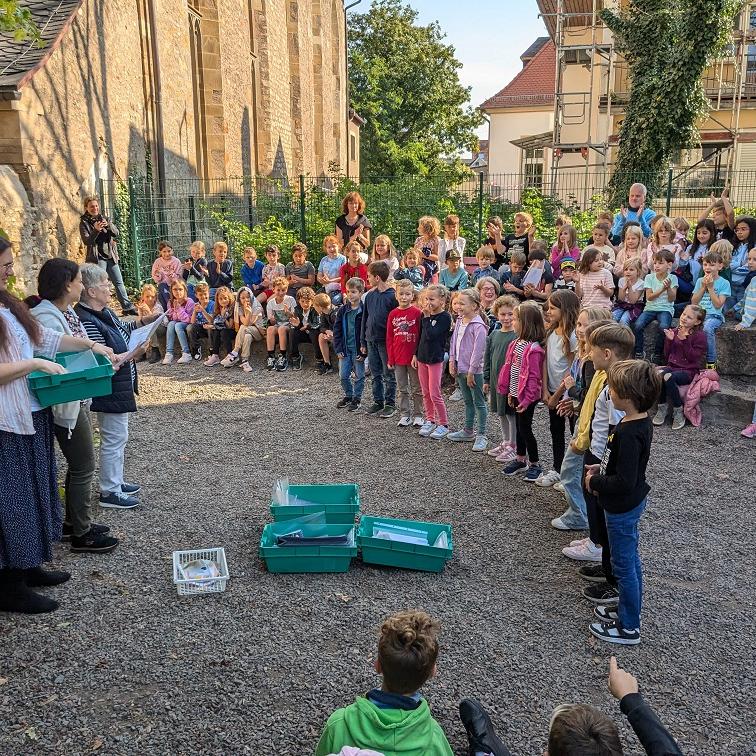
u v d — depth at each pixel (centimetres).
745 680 371
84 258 1251
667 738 239
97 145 1317
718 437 739
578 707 225
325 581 455
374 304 790
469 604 432
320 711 338
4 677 356
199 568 455
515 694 354
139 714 333
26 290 1061
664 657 388
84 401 475
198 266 1141
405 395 771
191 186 1809
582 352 531
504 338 653
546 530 532
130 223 1366
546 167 3331
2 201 1010
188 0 1844
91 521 518
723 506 582
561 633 406
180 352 1103
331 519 509
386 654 257
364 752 233
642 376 371
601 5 2366
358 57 4778
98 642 386
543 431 766
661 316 829
